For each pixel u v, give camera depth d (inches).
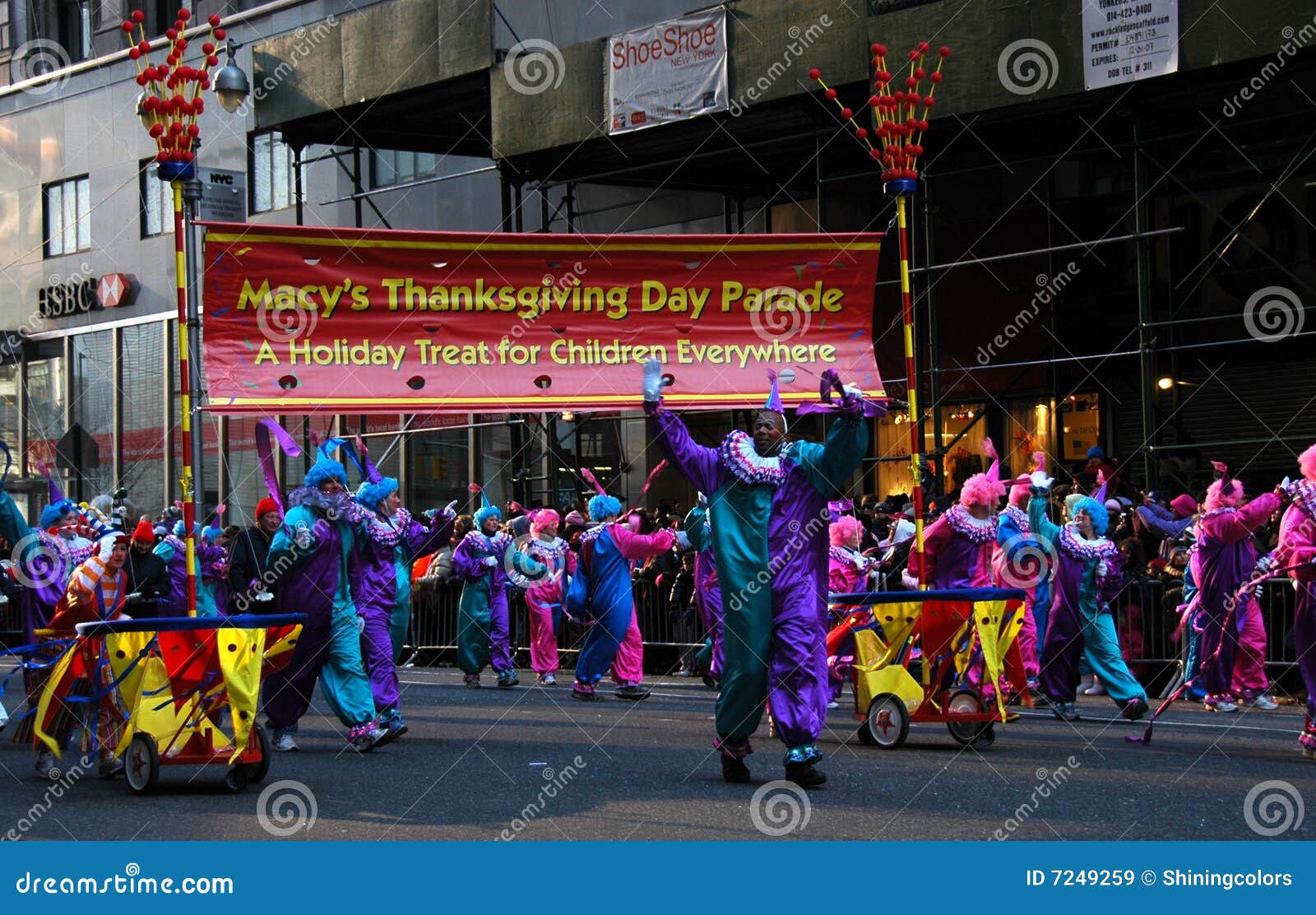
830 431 371.2
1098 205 756.0
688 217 895.1
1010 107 661.3
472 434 957.8
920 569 467.2
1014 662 484.1
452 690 653.9
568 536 763.4
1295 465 708.7
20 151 1290.6
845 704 561.9
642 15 852.0
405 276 546.0
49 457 1267.2
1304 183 700.0
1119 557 498.6
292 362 534.9
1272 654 561.3
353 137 928.9
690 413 900.0
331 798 357.7
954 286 796.6
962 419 804.0
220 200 936.3
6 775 411.5
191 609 402.0
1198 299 735.1
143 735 370.6
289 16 1106.1
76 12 1277.1
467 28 805.9
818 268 572.4
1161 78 631.8
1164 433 735.1
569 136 774.5
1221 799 339.9
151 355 1200.8
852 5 689.0
